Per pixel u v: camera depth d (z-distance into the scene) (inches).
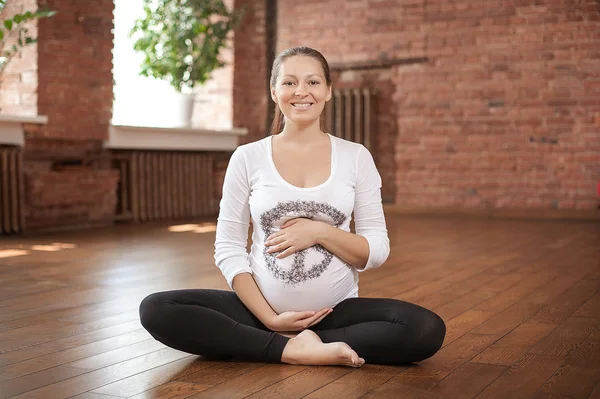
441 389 80.7
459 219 310.7
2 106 253.9
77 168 261.6
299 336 89.1
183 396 78.5
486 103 320.8
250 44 351.6
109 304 130.0
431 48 327.9
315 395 78.6
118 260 184.9
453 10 323.3
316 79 90.5
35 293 139.8
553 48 309.3
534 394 79.2
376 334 87.7
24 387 81.7
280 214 89.9
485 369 88.9
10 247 207.6
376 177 94.5
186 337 88.8
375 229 93.6
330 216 90.4
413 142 333.1
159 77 302.7
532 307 128.7
